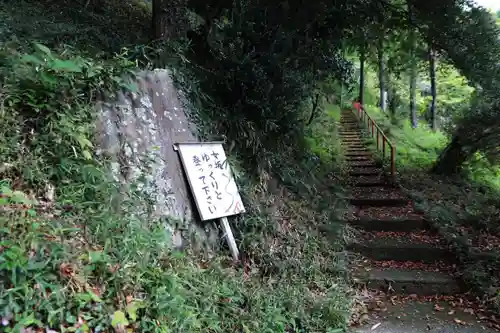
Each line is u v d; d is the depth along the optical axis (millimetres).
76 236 2414
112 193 2844
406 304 3859
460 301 3893
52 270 2055
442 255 4672
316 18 5641
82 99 3148
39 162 2695
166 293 2469
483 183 8070
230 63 4973
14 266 1872
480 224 5473
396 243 4891
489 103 6348
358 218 5543
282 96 5316
